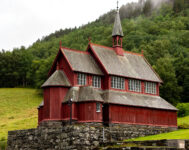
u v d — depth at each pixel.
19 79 167.25
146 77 66.25
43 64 147.88
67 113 54.38
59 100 55.31
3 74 163.75
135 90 64.12
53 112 54.97
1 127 90.12
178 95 100.50
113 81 60.53
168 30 198.38
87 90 55.41
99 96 55.28
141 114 61.12
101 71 60.59
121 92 61.19
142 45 157.88
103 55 62.91
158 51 138.50
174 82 101.50
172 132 60.06
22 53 176.62
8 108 115.81
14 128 88.19
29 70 164.25
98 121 53.81
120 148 45.16
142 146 44.69
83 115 54.03
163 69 102.81
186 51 149.12
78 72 57.09
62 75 57.88
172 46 155.88
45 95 56.50
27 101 126.50
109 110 56.25
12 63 167.25
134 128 56.88
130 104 59.09
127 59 67.06
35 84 150.75
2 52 185.12
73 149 48.06
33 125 90.38
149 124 61.91
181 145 42.16
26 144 55.62
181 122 77.75
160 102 66.31
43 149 52.38
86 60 60.41
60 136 50.34
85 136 49.34
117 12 68.44
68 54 58.75
